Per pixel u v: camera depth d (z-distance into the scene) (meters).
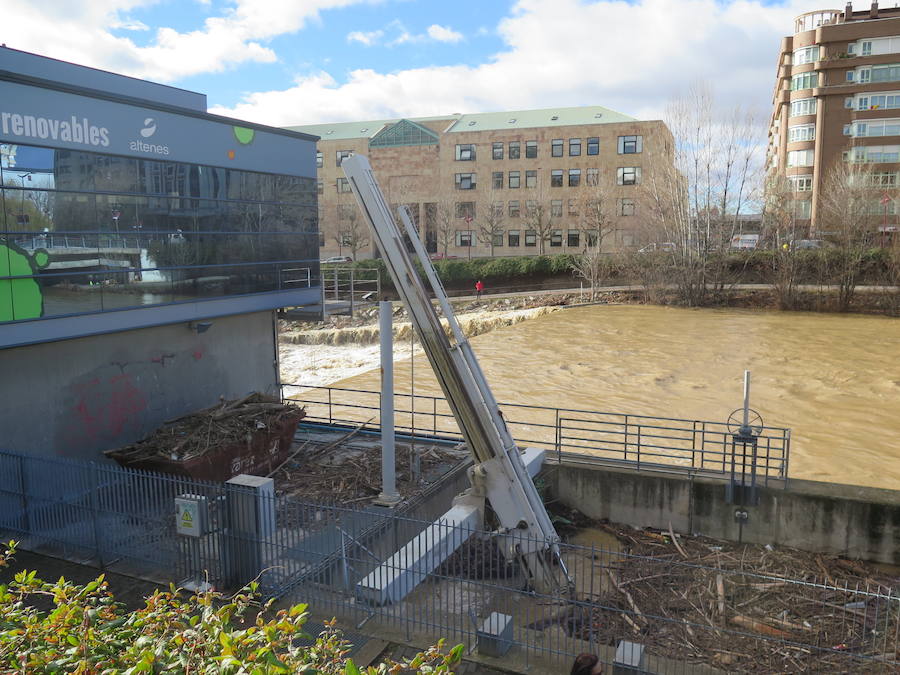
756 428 15.15
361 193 12.22
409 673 8.47
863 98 76.56
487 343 44.00
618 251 65.94
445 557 11.96
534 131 79.62
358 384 34.56
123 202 14.45
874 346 40.88
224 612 4.02
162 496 11.00
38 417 13.59
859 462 21.94
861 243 56.81
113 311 14.29
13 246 12.34
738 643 10.82
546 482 16.61
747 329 47.66
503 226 81.31
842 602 12.27
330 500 14.16
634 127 76.44
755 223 72.12
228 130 17.00
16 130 12.33
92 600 4.51
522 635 9.66
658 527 15.76
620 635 11.02
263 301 18.19
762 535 14.96
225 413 15.23
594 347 41.88
